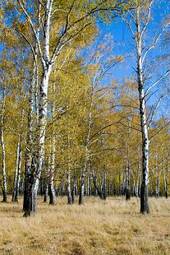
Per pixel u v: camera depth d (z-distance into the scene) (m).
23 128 17.36
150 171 49.72
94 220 13.95
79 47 22.83
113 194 70.25
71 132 17.95
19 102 21.70
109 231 12.28
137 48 20.05
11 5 18.45
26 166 17.61
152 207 21.81
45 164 16.14
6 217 15.35
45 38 15.94
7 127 19.02
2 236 11.26
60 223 13.48
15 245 10.44
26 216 15.38
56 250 9.95
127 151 37.84
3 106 22.44
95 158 36.75
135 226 13.16
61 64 21.44
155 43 20.16
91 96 27.75
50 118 16.38
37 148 15.36
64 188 63.25
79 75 23.41
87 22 16.38
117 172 53.75
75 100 19.89
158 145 44.72
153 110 22.06
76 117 19.64
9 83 23.30
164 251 9.66
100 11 15.34
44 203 28.70
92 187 67.94
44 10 16.78
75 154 18.53
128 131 37.34
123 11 15.30
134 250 9.77
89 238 11.12
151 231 12.38
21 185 57.38
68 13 15.20
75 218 14.69
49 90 18.52
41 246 10.30
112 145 37.44
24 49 22.52
